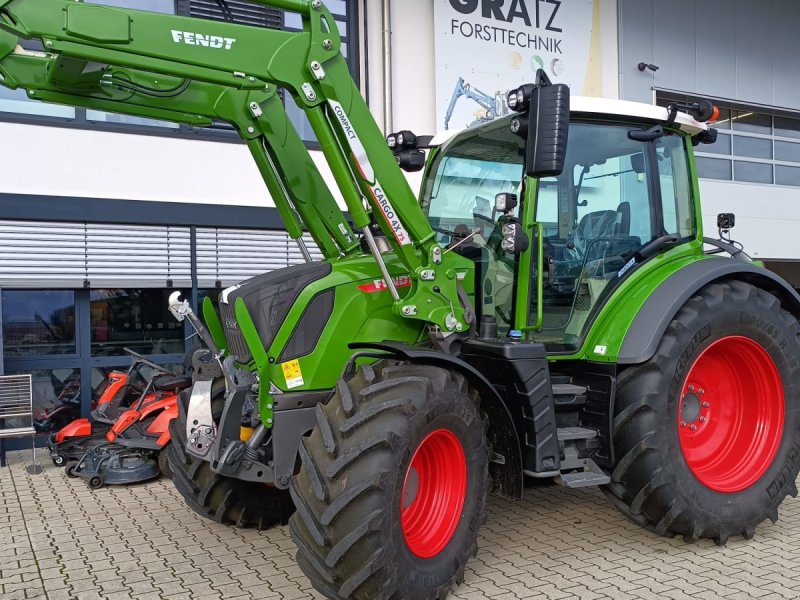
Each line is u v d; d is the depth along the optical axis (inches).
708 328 148.3
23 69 134.7
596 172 156.2
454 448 126.8
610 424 144.3
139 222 266.2
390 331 141.7
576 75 355.9
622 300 153.7
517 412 135.9
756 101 419.8
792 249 431.5
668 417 142.6
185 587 132.2
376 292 141.6
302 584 133.2
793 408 158.9
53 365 261.7
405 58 314.8
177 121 153.3
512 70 336.8
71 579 136.6
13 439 255.0
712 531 147.1
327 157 133.7
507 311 147.6
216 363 145.9
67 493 199.9
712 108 164.6
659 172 164.6
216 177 279.9
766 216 421.7
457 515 126.8
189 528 167.5
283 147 159.3
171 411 214.4
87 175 257.6
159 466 215.3
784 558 143.1
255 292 138.1
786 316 161.0
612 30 368.2
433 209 169.8
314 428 121.1
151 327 276.8
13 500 193.2
